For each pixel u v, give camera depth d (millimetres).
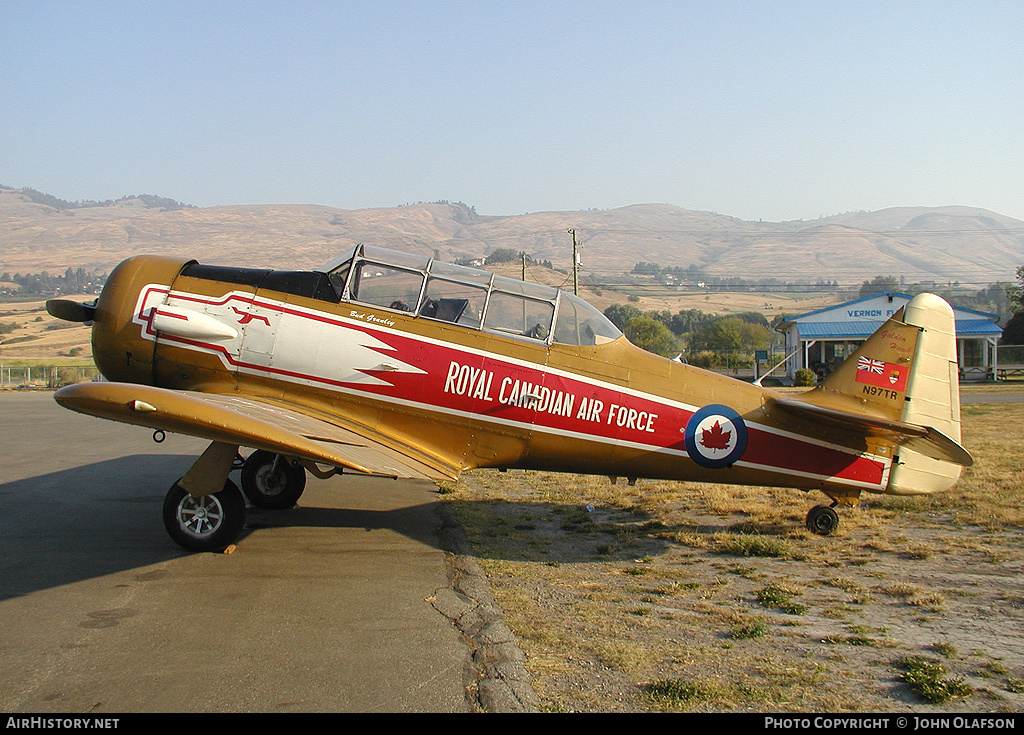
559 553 7219
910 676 4328
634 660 4570
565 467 7824
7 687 3963
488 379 7477
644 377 7754
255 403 7094
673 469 7840
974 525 8273
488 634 4934
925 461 8062
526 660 4527
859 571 6668
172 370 7816
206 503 6582
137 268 8070
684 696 4078
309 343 7508
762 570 6707
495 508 9188
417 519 8414
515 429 7547
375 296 7625
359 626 4996
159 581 5812
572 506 9383
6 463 11820
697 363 56250
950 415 8227
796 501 9500
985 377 43344
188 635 4738
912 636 5074
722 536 7828
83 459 12359
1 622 4887
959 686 4195
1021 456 12562
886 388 8195
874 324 48750
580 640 4906
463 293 7609
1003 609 5637
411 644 4707
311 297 7660
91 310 8391
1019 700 4105
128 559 6375
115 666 4250
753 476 7930
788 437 7914
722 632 5125
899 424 6922
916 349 8203
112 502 8703
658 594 5973
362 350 7477
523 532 8016
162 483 10055
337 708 3807
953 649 4805
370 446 6848
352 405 7523
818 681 4328
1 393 31516
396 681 4156
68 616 5016
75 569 6070
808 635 5082
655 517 8773
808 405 7352
